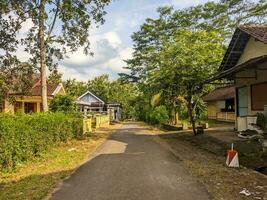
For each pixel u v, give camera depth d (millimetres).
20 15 20484
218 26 35344
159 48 34656
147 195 8188
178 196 8078
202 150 16703
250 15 32969
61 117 18359
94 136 25297
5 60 21266
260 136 14891
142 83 35906
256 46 18953
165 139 23406
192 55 22906
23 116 12914
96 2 21922
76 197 8086
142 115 65875
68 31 22141
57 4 21250
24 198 8078
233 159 11914
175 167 11859
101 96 78500
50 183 9586
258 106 19547
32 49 21672
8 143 10742
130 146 18922
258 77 19406
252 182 9492
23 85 22719
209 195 8156
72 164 12812
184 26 36406
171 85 24062
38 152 13797
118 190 8695
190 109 23703
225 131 23109
